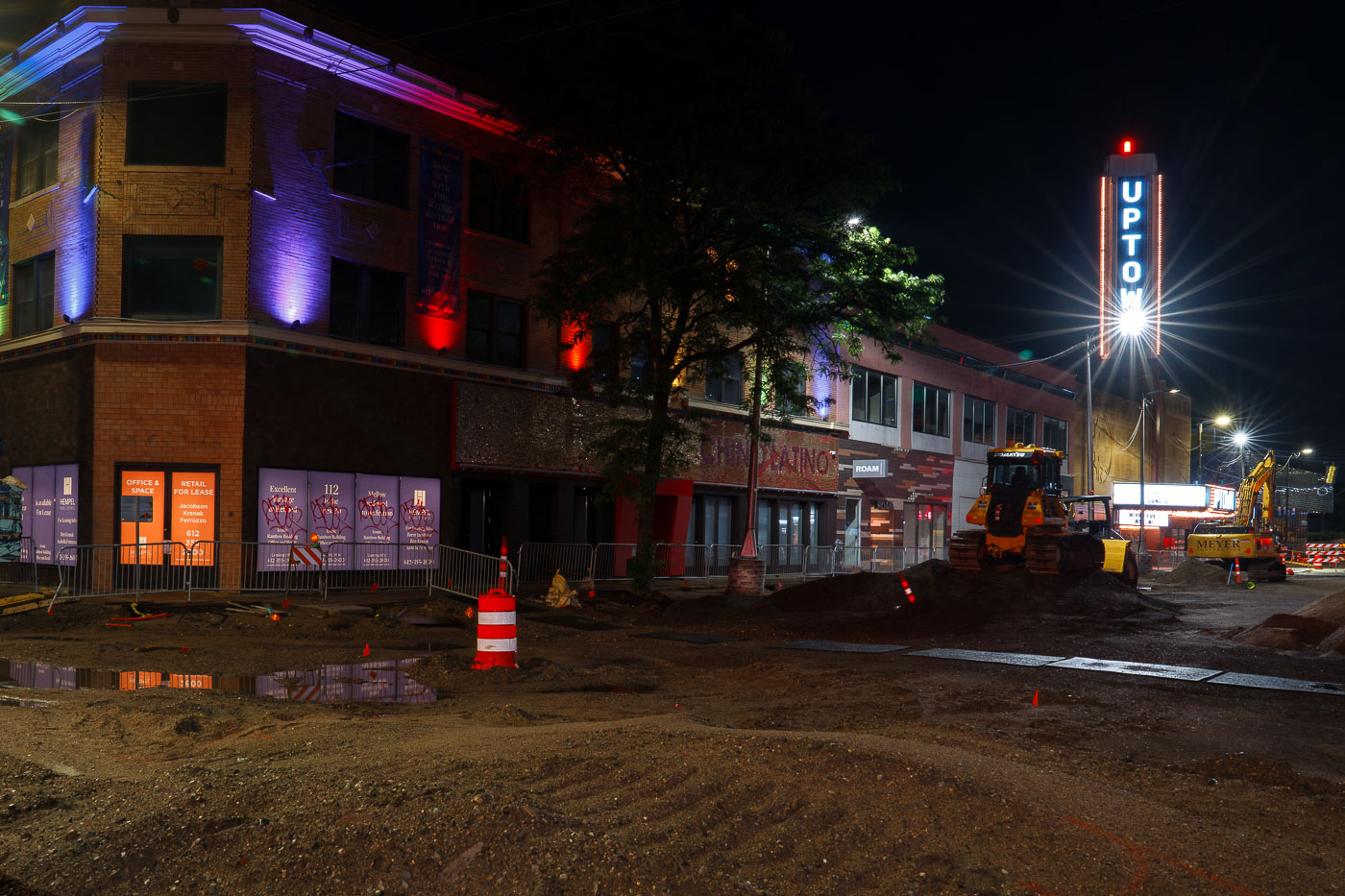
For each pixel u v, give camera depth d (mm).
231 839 3924
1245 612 20531
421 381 22844
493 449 24234
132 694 8508
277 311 20266
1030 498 22062
